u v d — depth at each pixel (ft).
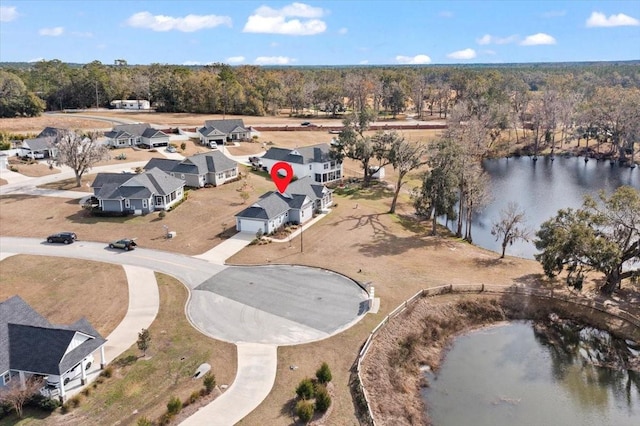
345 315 147.84
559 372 132.67
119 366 121.90
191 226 226.38
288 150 325.42
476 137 305.94
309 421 103.09
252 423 102.22
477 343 146.00
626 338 144.87
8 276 172.35
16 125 431.02
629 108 404.57
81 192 271.90
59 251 195.31
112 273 175.83
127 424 101.96
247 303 154.92
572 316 155.84
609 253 155.02
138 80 616.39
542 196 309.42
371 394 115.24
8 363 109.40
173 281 169.99
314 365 123.03
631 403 120.88
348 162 369.71
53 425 101.65
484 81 588.91
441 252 203.82
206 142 395.96
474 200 224.53
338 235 220.23
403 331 143.13
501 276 178.91
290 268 182.50
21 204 250.16
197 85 549.95
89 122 467.11
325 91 580.30
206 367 120.26
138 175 249.96
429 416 114.62
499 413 116.37
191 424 101.50
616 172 376.07
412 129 481.87
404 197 290.15
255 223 216.74
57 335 112.57
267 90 603.67
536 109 453.58
